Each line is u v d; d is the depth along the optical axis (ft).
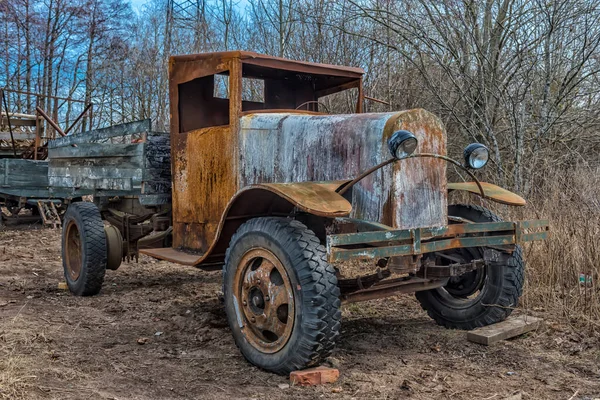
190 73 15.29
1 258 24.14
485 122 23.86
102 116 71.26
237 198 11.76
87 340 13.20
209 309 16.21
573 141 24.59
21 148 34.24
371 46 30.89
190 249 15.53
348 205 10.26
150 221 18.43
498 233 13.03
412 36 26.32
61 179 20.77
